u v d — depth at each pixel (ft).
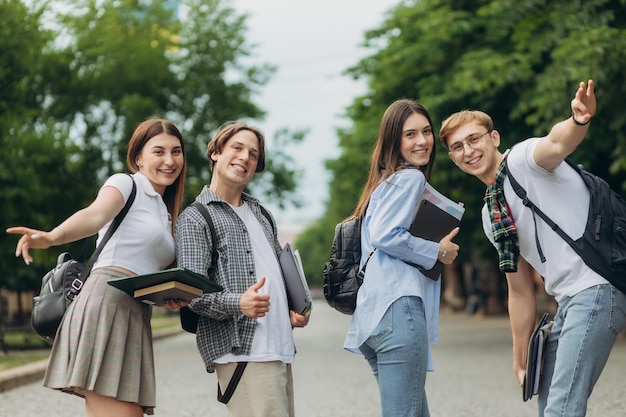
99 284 14.44
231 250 14.65
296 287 15.16
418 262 14.89
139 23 97.55
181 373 46.60
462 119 15.42
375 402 31.71
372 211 15.24
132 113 89.35
